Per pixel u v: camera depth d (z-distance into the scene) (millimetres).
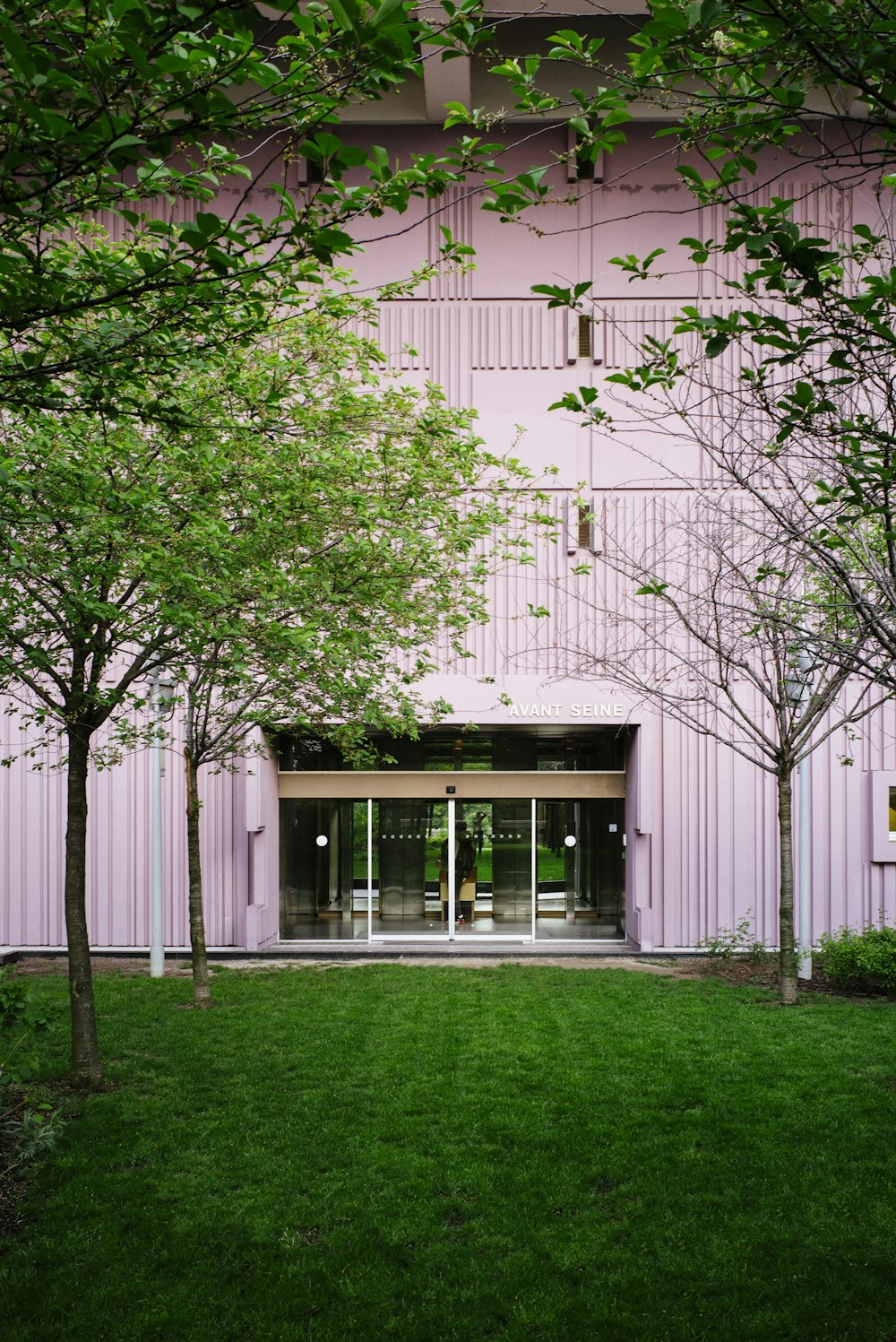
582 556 16094
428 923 17609
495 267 16297
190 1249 5523
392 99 15797
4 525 6207
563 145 16094
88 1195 6184
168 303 3707
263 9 9117
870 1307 4879
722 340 3633
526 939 17359
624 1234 5715
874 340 5840
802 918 13234
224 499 7945
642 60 3162
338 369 8812
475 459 9273
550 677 15828
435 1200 6125
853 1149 6820
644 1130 7250
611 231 16203
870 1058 8969
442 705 10734
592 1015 10695
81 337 3820
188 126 2963
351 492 8180
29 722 15992
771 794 16188
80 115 2912
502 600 16203
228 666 7922
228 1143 7039
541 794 17266
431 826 17766
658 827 16234
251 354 8008
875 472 3859
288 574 8086
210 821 16312
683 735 16266
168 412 4266
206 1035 9930
